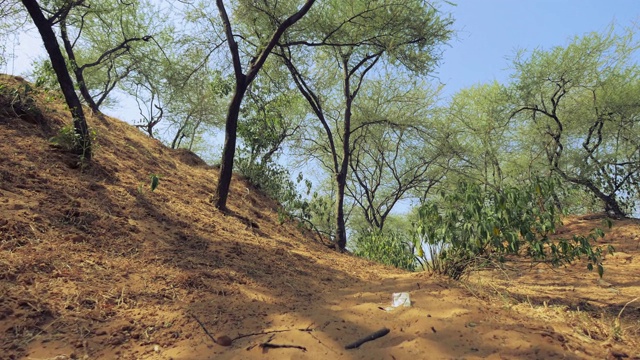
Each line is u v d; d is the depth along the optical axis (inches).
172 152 391.2
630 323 134.4
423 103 580.7
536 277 249.4
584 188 500.4
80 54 540.7
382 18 371.9
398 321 111.7
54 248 133.6
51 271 120.4
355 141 559.5
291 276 176.1
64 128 213.8
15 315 95.9
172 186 274.7
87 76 543.2
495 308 125.9
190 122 633.0
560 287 220.1
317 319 113.3
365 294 149.9
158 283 132.1
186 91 511.5
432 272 184.9
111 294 117.4
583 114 512.4
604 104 489.1
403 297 134.3
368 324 110.6
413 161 643.5
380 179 663.8
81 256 135.4
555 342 94.3
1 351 83.8
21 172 176.4
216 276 148.4
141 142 337.7
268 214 349.1
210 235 207.5
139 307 114.3
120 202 196.2
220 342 96.7
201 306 120.3
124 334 98.4
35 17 209.5
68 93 218.1
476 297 142.3
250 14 357.1
